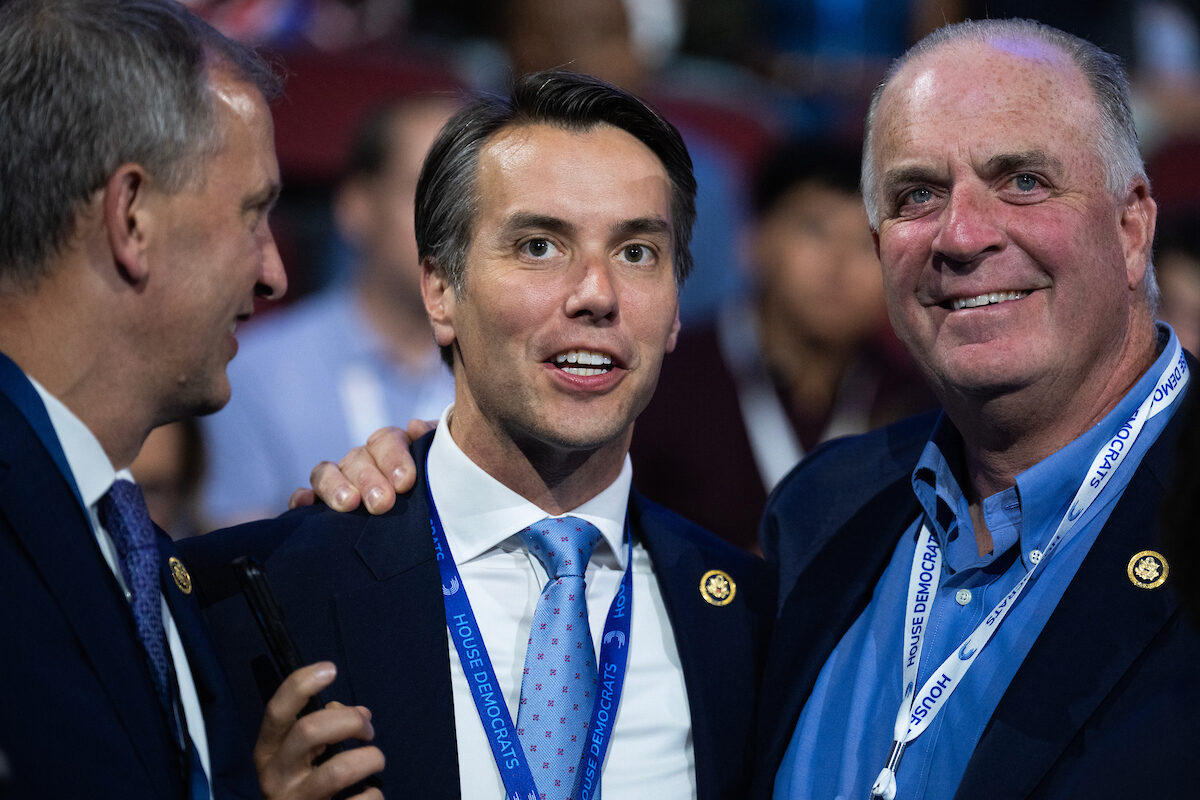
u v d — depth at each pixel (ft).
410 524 11.09
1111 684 9.37
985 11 23.67
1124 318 10.37
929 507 11.09
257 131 9.32
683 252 11.51
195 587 10.71
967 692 10.03
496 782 10.32
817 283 21.47
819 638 11.11
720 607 11.59
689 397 21.39
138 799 8.26
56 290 8.69
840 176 21.66
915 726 10.10
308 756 9.44
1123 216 10.41
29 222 8.55
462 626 10.75
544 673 10.50
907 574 11.13
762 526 12.72
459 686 10.64
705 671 11.17
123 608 8.74
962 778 9.59
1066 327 10.09
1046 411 10.34
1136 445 10.24
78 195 8.57
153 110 8.70
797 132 24.97
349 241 20.81
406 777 10.14
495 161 10.81
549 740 10.31
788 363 21.80
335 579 10.80
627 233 10.73
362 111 22.40
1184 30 27.55
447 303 11.26
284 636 9.66
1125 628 9.53
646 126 11.11
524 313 10.55
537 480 11.04
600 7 24.88
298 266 22.33
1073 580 9.90
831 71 26.73
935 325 10.46
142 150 8.68
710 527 21.04
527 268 10.66
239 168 9.16
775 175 22.08
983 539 10.98
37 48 8.54
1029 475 10.32
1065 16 25.80
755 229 22.53
